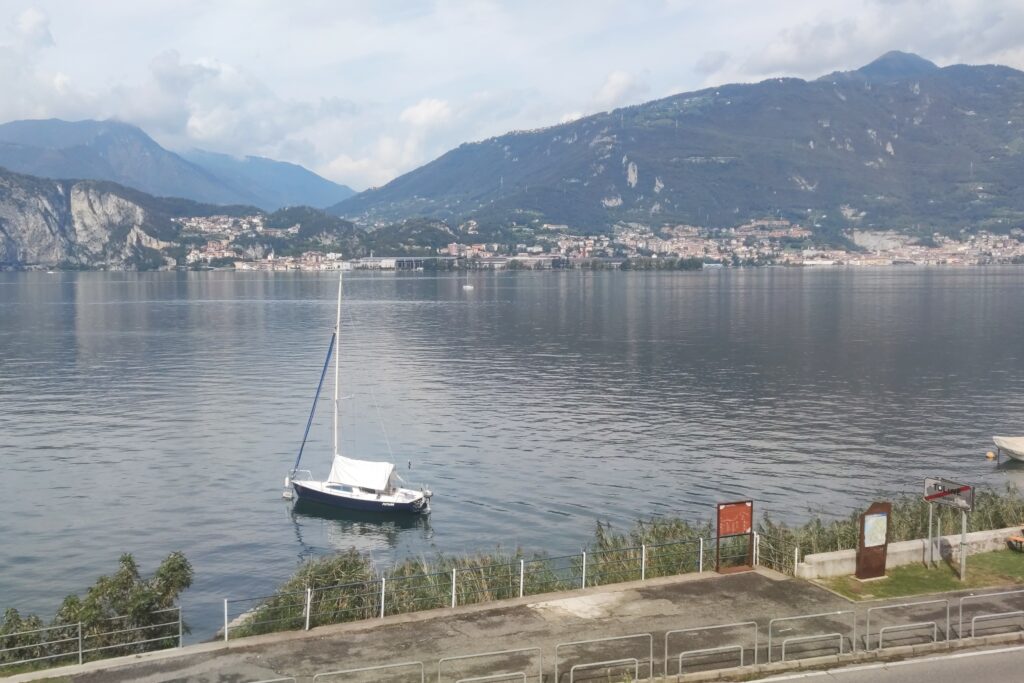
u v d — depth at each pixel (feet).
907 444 283.18
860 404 346.13
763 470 252.21
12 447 284.41
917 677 80.02
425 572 119.24
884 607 96.84
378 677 82.07
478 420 322.96
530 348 526.57
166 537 204.13
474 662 85.10
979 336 570.46
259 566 187.11
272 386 401.08
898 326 640.58
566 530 205.98
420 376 425.69
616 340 563.89
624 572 116.78
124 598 113.91
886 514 106.01
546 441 288.92
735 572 108.58
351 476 231.71
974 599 98.63
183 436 301.63
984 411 333.01
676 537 141.28
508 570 118.73
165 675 83.35
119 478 250.78
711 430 301.84
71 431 307.78
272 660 86.28
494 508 223.10
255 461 270.05
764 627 92.48
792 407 341.00
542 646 88.63
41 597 169.78
